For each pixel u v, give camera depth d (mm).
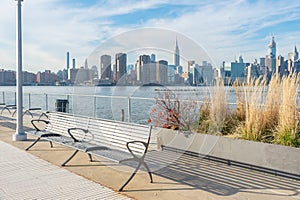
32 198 3178
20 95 6035
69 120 5277
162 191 3369
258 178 3807
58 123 5543
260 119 4648
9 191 3373
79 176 3873
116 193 3316
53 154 4973
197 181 3695
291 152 3791
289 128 4262
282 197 3182
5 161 4555
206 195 3246
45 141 5984
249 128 4602
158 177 3844
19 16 5781
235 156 4344
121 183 3625
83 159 4676
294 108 4359
